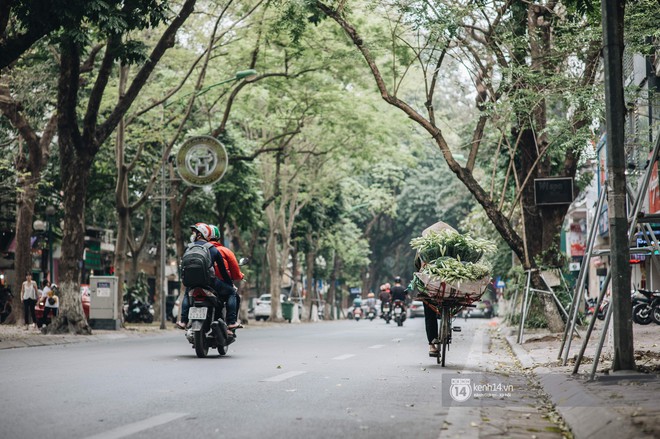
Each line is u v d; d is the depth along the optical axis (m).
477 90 20.91
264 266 61.22
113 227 53.03
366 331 29.84
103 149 35.41
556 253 23.47
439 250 12.78
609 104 9.97
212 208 38.97
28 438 6.08
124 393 8.72
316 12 20.27
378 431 6.57
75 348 17.33
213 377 10.48
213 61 31.08
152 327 34.53
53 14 18.55
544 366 12.91
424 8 18.11
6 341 19.75
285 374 11.01
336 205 55.12
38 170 31.14
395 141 39.41
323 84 32.19
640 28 17.25
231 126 37.66
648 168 10.12
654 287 32.16
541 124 22.55
